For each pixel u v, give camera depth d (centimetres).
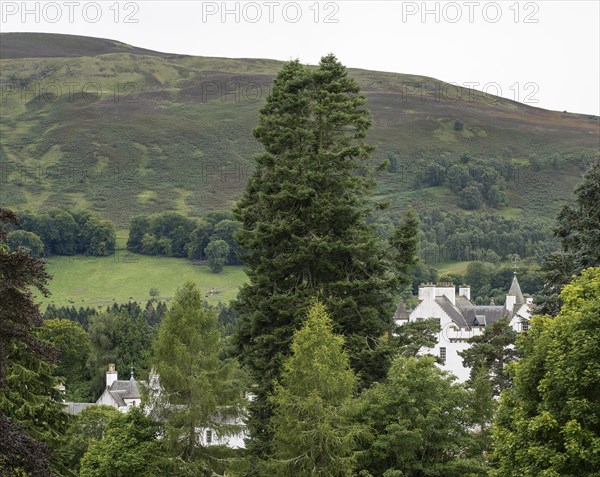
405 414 9700
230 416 10888
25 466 6556
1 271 6762
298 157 12444
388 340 12306
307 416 9562
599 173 11344
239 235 12419
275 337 11481
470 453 9744
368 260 12288
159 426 10631
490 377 13900
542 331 7925
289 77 13050
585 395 7225
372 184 12738
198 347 10538
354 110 12738
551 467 7000
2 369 7000
